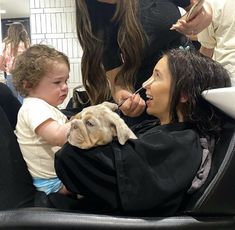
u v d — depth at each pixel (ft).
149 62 4.18
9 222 2.59
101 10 4.20
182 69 3.08
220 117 2.99
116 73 4.31
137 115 3.76
